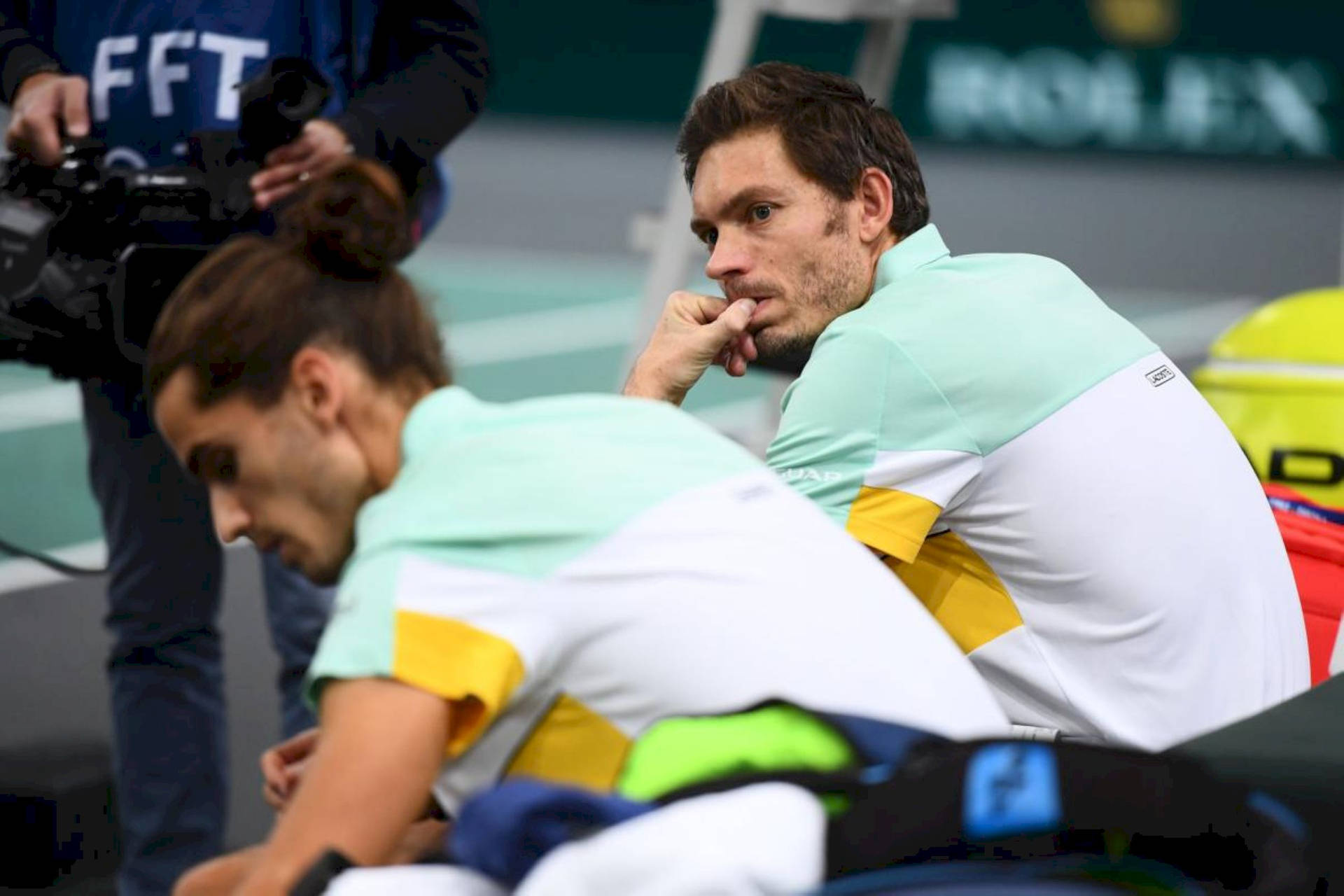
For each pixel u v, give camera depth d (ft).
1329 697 21.76
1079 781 17.43
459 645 19.51
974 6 190.19
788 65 31.99
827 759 19.36
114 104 40.01
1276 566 30.58
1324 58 183.73
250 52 39.93
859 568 21.56
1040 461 29.27
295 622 42.04
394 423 20.98
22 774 44.47
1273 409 43.06
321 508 21.01
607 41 200.34
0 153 52.70
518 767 20.47
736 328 31.86
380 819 19.08
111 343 37.22
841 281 31.55
